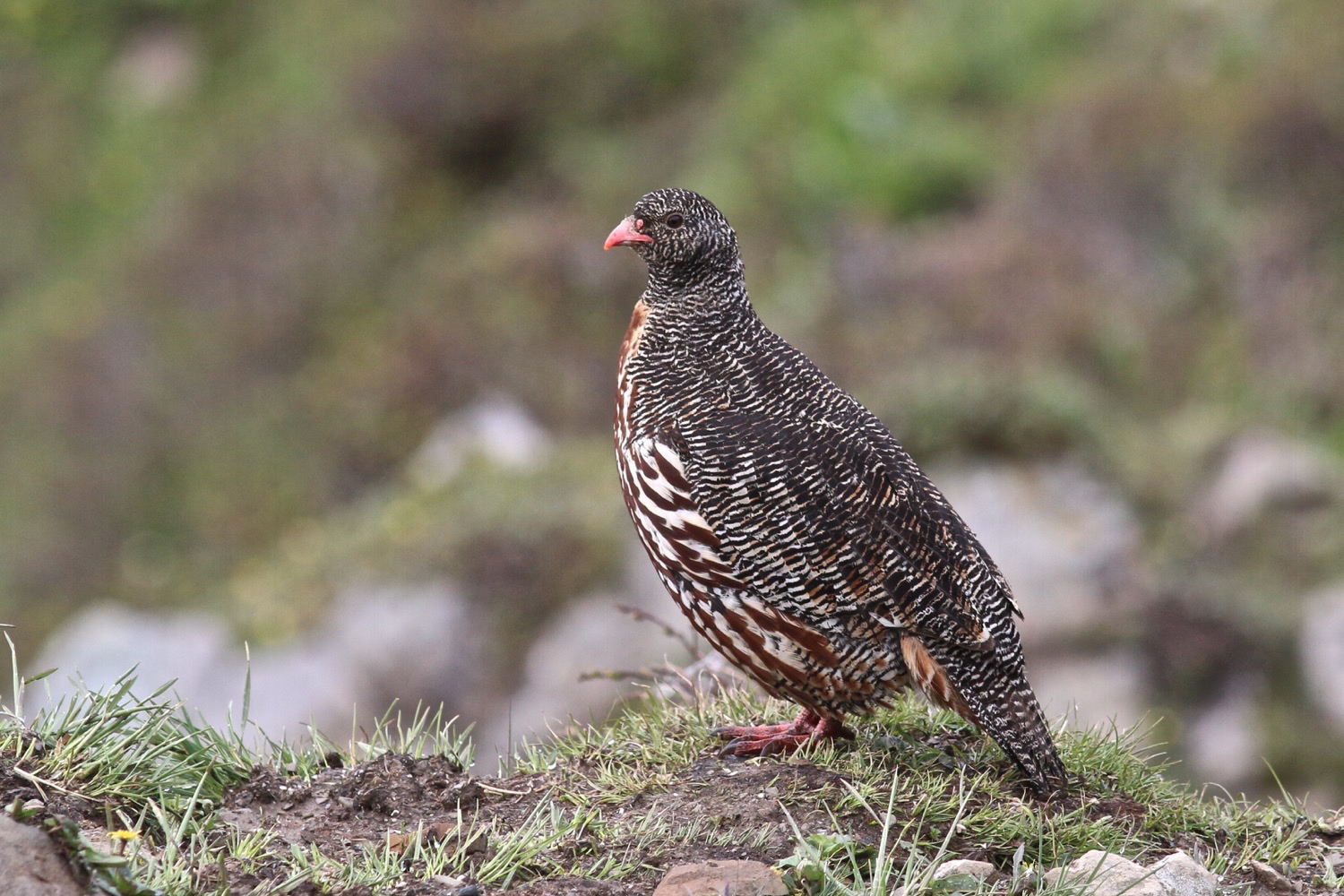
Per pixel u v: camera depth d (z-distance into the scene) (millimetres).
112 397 22719
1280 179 19828
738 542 5719
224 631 16281
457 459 18266
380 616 15406
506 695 14805
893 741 5898
